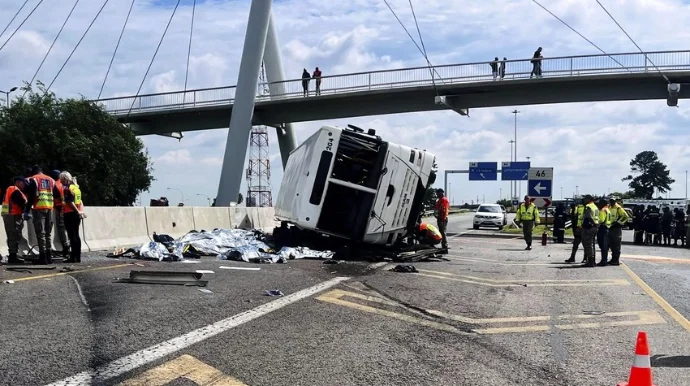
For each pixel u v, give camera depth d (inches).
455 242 1002.7
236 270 472.7
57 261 490.3
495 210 1549.0
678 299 403.2
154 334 259.8
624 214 629.9
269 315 307.1
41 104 1557.6
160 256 528.1
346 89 1576.0
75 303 315.3
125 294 343.3
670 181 4202.8
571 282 478.9
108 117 1615.4
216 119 1819.6
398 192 597.0
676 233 1048.2
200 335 261.9
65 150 1473.9
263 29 1561.3
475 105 1569.9
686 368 239.9
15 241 469.7
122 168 1556.3
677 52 1322.6
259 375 215.0
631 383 191.5
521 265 610.2
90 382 198.4
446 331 292.5
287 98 1644.9
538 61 1403.8
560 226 1024.2
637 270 577.9
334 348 253.0
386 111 1637.6
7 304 308.3
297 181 601.9
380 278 455.8
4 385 193.3
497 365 238.7
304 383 208.7
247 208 963.3
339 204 597.9
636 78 1354.6
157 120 1868.8
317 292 378.9
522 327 307.1
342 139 587.8
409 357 245.0
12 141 1471.5
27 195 461.7
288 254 566.6
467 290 419.8
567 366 239.5
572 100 1471.5
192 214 789.9
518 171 2098.9
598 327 310.0
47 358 221.5
